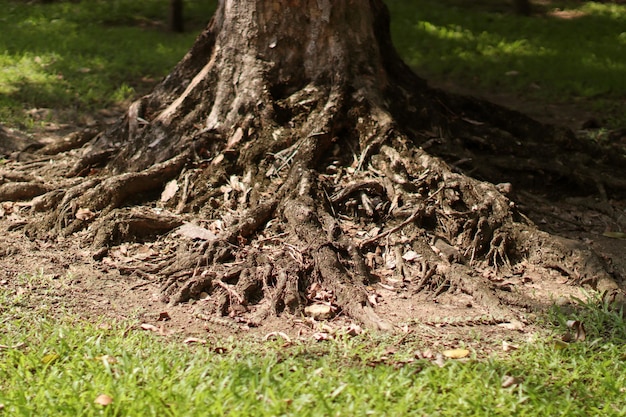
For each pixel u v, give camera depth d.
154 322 6.02
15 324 5.80
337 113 8.02
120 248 7.18
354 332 5.89
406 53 15.13
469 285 6.53
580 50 15.55
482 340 5.84
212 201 7.63
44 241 7.36
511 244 7.23
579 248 7.11
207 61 8.84
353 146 8.03
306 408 4.61
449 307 6.40
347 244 6.89
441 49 15.41
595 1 20.20
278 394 4.73
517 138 9.20
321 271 6.57
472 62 14.62
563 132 9.33
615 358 5.50
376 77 8.39
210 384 4.84
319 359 5.37
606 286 6.73
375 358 5.41
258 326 6.05
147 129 8.42
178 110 8.40
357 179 7.68
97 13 17.81
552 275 7.03
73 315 6.03
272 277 6.56
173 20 16.41
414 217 7.23
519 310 6.36
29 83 12.38
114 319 5.95
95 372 4.97
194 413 4.50
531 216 8.15
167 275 6.71
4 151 9.77
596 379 5.20
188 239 7.14
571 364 5.39
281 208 7.31
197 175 7.86
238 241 7.02
